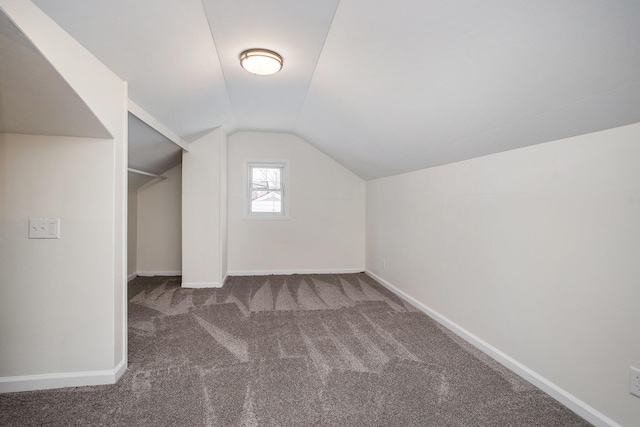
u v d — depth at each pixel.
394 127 2.51
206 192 3.83
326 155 4.68
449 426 1.46
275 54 2.03
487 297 2.16
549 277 1.68
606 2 0.91
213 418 1.51
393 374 1.89
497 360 2.05
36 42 1.21
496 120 1.73
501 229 2.03
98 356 1.77
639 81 1.09
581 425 1.46
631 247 1.30
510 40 1.20
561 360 1.62
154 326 2.61
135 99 2.17
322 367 1.97
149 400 1.64
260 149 4.53
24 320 1.71
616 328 1.36
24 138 1.70
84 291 1.75
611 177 1.38
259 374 1.89
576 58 1.13
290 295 3.54
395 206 3.69
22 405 1.58
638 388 1.28
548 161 1.69
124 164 1.90
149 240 4.38
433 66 1.59
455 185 2.53
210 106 2.98
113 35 1.50
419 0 1.24
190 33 1.72
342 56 1.93
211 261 3.85
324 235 4.71
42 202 1.71
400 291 3.52
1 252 1.68
